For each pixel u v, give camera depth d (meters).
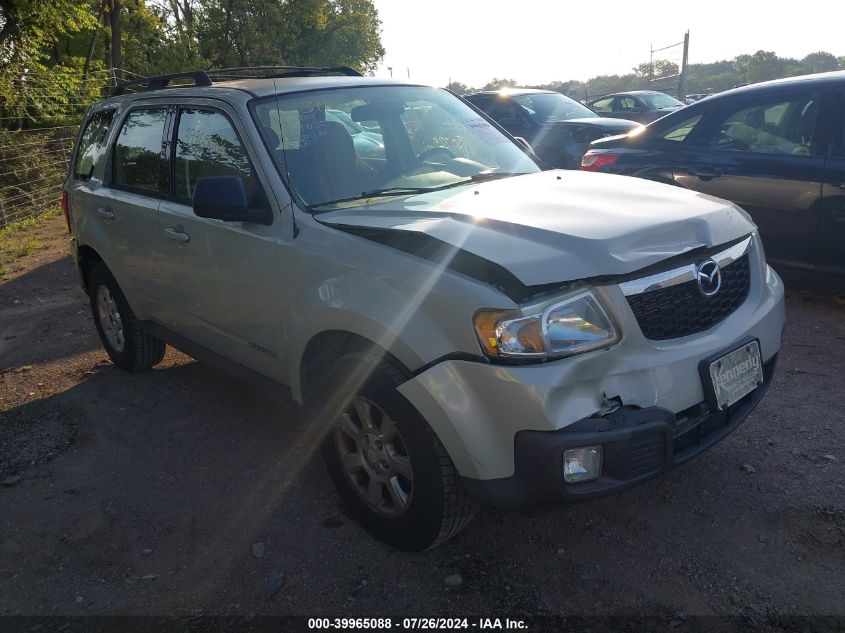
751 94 5.89
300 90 3.86
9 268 9.40
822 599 2.62
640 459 2.54
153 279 4.40
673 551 2.95
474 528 3.20
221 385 4.98
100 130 5.11
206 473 3.85
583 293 2.55
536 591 2.79
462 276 2.58
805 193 5.41
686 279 2.79
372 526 3.15
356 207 3.29
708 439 2.84
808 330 5.18
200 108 3.93
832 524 3.02
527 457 2.45
